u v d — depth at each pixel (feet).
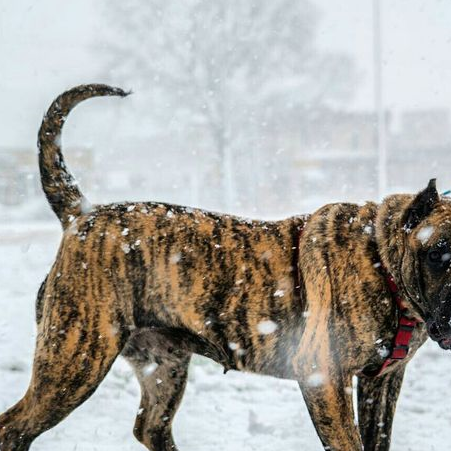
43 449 17.60
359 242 15.03
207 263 15.64
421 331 15.29
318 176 142.82
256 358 15.79
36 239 59.88
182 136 115.96
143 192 121.19
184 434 19.60
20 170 127.54
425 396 23.00
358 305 14.79
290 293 15.48
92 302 15.25
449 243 14.06
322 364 14.85
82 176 116.37
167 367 17.15
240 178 118.21
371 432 16.07
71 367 15.14
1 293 31.35
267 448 18.75
